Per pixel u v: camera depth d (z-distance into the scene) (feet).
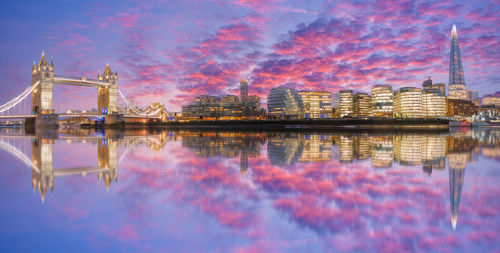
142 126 615.16
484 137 164.04
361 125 448.65
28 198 31.96
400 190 35.55
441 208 28.30
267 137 164.14
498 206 28.84
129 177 43.75
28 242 20.54
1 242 20.40
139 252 19.08
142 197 32.37
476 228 23.09
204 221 24.86
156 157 68.90
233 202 30.45
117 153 78.84
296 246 19.98
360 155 72.33
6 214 26.48
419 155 72.49
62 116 603.67
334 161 61.52
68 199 31.58
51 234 22.02
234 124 520.42
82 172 48.21
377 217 25.75
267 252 19.11
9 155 73.67
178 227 23.45
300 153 77.15
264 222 24.62
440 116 653.30
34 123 586.45
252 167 53.42
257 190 35.65
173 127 562.66
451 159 64.75
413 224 24.03
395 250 19.31
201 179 42.24
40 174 46.52
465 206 28.89
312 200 31.27
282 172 48.08
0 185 38.40
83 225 23.89
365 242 20.59
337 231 22.65
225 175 45.42
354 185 38.37
